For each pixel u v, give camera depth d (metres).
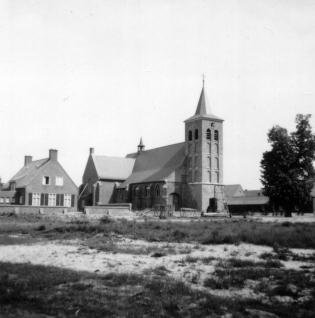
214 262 14.80
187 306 8.70
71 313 8.03
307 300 9.35
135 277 11.38
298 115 59.28
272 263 14.14
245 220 44.56
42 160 68.50
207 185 69.94
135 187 80.12
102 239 22.77
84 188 89.38
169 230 28.20
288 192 57.19
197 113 73.56
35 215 46.69
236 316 8.03
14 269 12.38
